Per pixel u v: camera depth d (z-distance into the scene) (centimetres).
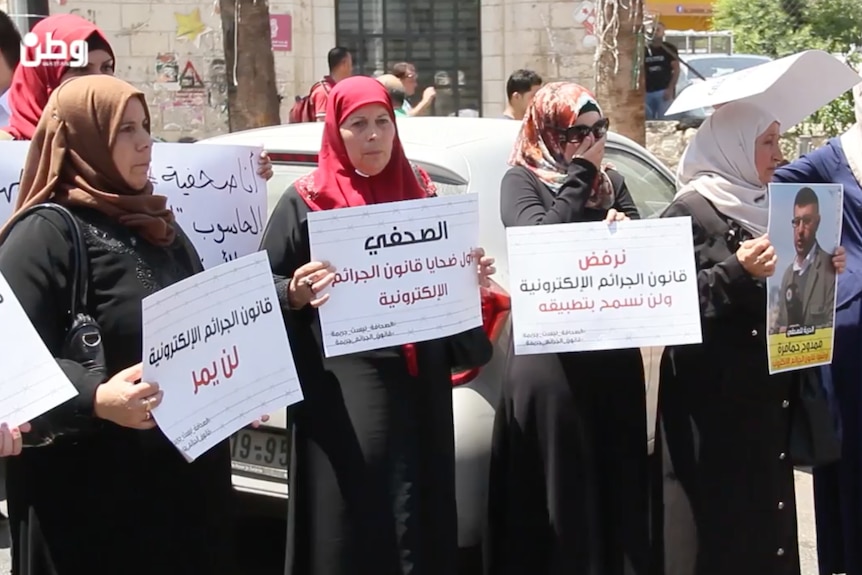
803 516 471
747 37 1277
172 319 243
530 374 323
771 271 310
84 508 247
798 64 321
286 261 303
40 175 250
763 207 326
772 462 329
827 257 326
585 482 321
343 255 291
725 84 335
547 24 1232
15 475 252
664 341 313
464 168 369
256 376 262
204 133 1205
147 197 255
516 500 327
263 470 354
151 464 253
